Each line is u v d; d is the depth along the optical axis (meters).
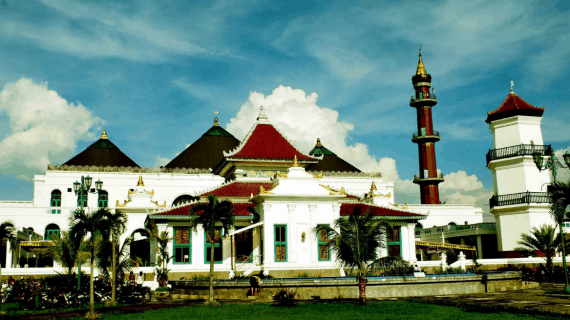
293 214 38.56
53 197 66.62
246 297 31.94
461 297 31.88
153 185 68.75
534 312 24.34
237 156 46.09
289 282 31.89
